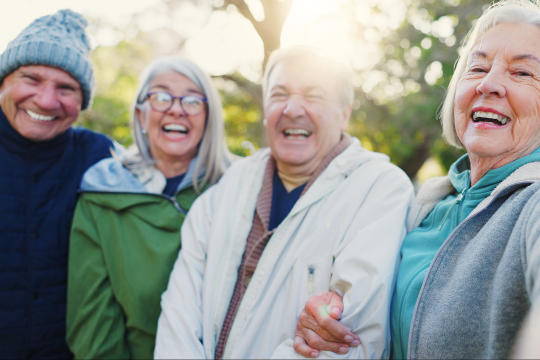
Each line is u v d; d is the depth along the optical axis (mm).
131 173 2123
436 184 1503
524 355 761
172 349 1614
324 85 1813
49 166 2059
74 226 1985
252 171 1976
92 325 1880
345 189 1664
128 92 8367
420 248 1385
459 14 6258
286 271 1575
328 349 1365
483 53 1220
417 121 6680
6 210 1901
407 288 1309
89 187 2029
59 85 1960
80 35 2047
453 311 1069
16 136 1955
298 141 1831
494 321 945
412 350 1174
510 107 1159
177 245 1945
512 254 938
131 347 1943
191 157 2223
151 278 1882
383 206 1554
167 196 2043
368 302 1354
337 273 1457
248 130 7992
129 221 1987
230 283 1743
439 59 6352
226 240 1811
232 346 1593
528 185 1088
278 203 1878
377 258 1413
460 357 1047
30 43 1848
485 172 1257
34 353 1926
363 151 1829
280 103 1837
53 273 1982
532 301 815
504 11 1203
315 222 1645
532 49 1141
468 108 1257
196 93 2121
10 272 1885
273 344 1534
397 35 6465
